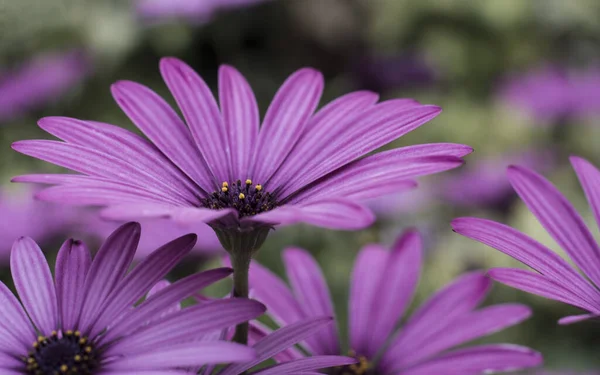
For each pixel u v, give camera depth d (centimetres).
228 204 29
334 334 33
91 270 28
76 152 28
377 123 29
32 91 69
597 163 75
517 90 77
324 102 80
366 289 34
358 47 94
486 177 60
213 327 26
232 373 27
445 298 33
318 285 33
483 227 28
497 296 53
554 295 27
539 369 45
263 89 83
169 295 27
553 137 76
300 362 27
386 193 26
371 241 56
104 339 27
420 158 27
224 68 31
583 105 74
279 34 90
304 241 55
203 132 30
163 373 25
